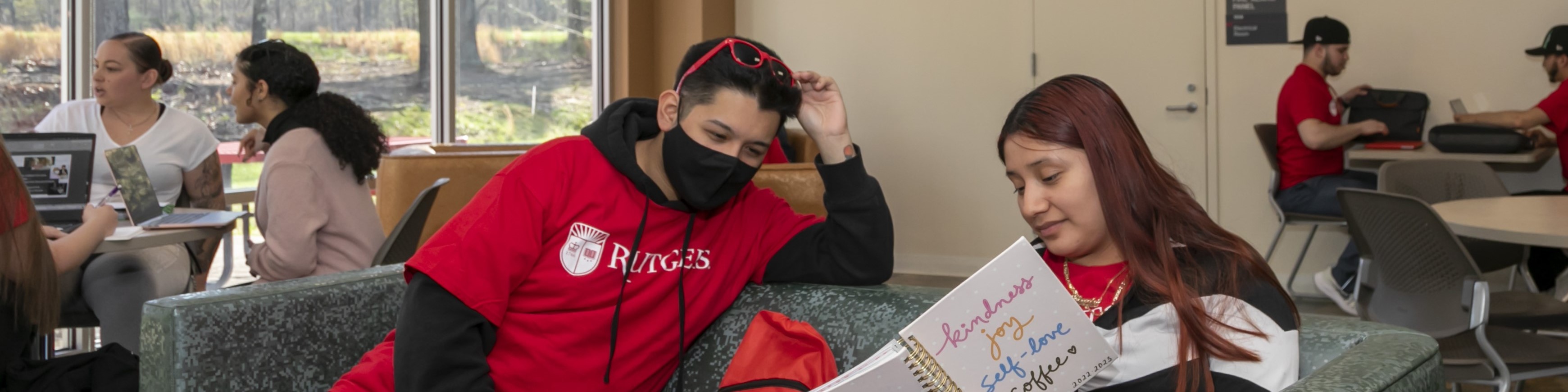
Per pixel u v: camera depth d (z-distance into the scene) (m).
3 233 1.65
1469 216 2.27
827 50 5.56
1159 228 1.03
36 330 1.77
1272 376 0.94
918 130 5.39
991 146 5.24
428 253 1.19
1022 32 5.12
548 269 1.28
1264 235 4.73
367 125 2.40
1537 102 4.21
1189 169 4.82
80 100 2.80
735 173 1.24
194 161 2.83
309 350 1.42
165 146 2.76
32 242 1.71
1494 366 1.89
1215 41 4.74
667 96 1.26
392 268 1.61
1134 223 1.03
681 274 1.35
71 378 1.63
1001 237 5.27
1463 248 1.87
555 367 1.29
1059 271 1.16
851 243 1.39
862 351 1.30
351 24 4.36
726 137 1.22
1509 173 4.24
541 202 1.26
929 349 0.88
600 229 1.29
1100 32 4.95
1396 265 2.07
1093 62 4.98
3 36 3.16
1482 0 4.29
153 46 2.73
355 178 2.38
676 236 1.34
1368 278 2.24
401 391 1.17
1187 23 4.79
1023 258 0.89
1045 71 5.07
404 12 4.61
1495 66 4.27
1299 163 4.16
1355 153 4.00
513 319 1.28
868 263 1.39
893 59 5.41
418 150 3.90
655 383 1.41
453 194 2.79
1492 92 4.29
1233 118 4.74
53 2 3.29
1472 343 1.94
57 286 1.78
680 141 1.24
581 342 1.29
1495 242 2.84
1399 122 4.20
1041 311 0.90
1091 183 1.04
